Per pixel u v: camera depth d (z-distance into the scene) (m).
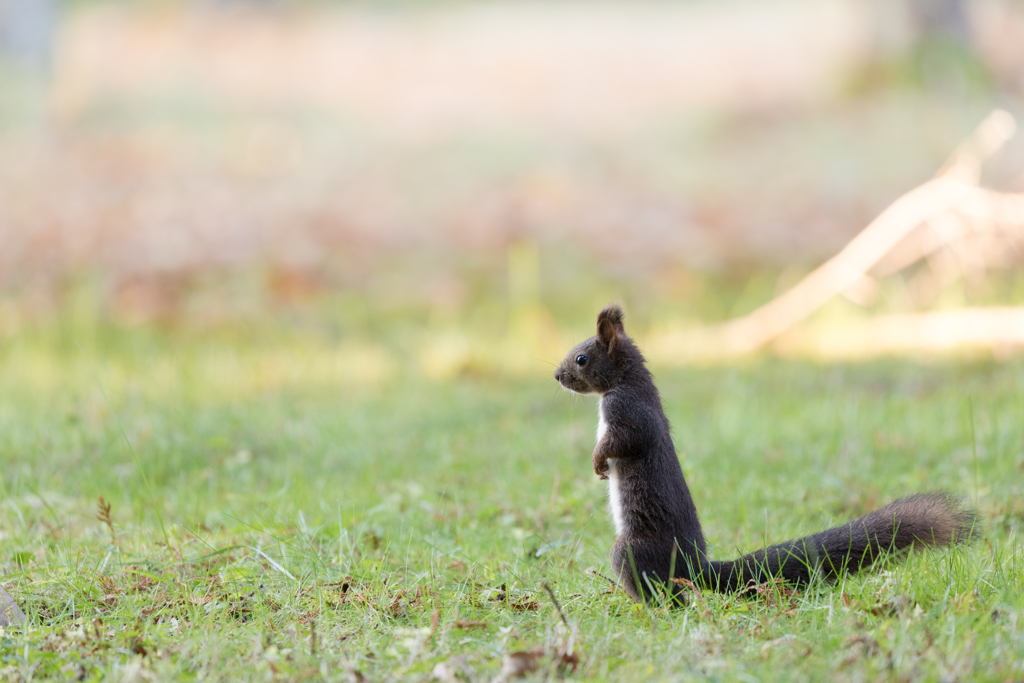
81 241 19.94
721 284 18.97
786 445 9.31
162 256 19.48
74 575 5.89
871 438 9.27
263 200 22.39
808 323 15.63
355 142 26.02
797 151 23.91
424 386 13.30
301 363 15.00
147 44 31.95
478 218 21.73
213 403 11.86
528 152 25.17
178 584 5.80
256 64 31.34
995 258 16.88
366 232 21.06
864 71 25.86
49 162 23.95
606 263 19.75
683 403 11.73
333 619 5.24
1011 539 6.14
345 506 7.59
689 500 5.68
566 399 11.95
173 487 8.58
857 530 5.41
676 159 24.41
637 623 5.09
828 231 20.44
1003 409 10.05
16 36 26.34
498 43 33.66
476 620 5.15
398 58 32.28
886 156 23.06
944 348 13.72
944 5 24.77
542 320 17.30
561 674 4.36
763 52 30.14
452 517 7.62
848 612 4.89
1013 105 23.83
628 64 30.92
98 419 10.30
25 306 17.61
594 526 7.38
